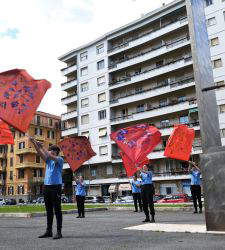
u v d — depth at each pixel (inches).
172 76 1813.5
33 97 262.1
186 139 370.9
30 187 2490.2
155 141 386.0
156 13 1878.7
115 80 2069.4
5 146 2674.7
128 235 260.4
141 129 388.2
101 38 2126.0
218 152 263.4
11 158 2620.6
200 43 297.6
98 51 2146.9
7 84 258.5
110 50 2073.1
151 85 1897.1
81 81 2192.4
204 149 272.7
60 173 267.4
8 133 330.6
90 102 2114.9
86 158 423.8
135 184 615.2
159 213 558.6
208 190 265.7
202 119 277.4
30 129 2576.3
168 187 1744.6
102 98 2065.7
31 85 263.9
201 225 305.4
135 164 380.2
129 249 194.1
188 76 1754.4
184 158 366.3
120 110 2010.3
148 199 371.9
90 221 422.9
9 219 501.4
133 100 1900.8
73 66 2258.9
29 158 2517.2
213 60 1596.9
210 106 285.1
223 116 1525.6
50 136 2746.1
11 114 253.8
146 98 1851.6
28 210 717.9
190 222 352.8
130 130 387.2
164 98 1833.2
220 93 1550.2
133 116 1882.4
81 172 2127.2
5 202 2331.4
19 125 254.2
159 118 1825.8
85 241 233.6
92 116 2087.8
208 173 266.8
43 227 354.3
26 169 2509.8
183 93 1761.8
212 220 261.1
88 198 1785.2
